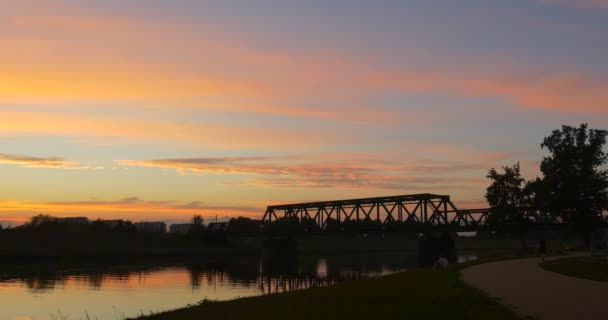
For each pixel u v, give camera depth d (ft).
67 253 407.23
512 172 269.03
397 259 481.46
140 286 227.40
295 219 488.44
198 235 606.14
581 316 51.11
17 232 493.77
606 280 87.45
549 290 71.97
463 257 444.55
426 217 398.21
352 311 60.80
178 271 323.98
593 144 253.65
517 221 264.93
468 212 383.24
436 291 74.54
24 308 157.07
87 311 150.00
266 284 239.50
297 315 60.75
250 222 622.95
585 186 247.91
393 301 67.05
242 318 62.64
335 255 585.22
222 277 280.72
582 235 264.52
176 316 70.85
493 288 75.25
